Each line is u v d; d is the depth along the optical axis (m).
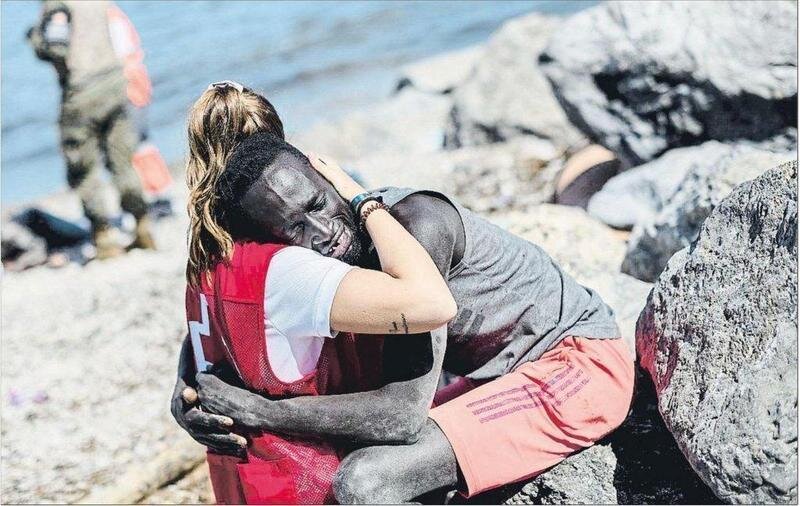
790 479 2.78
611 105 5.93
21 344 6.63
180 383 3.54
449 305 2.97
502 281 3.39
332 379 3.20
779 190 3.29
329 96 15.51
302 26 20.06
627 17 5.83
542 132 9.26
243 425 3.25
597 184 6.48
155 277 7.65
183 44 19.08
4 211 10.74
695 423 3.10
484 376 3.47
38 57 8.26
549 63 6.04
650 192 5.66
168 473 4.61
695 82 5.61
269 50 18.45
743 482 2.85
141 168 9.03
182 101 15.62
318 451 3.22
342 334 3.18
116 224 9.62
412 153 10.18
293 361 3.15
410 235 3.09
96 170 8.48
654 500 3.31
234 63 17.72
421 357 3.16
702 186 4.54
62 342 6.59
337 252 3.14
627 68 5.79
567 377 3.35
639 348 3.75
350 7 21.39
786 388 2.87
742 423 2.90
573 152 8.27
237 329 3.15
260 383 3.20
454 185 8.10
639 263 4.72
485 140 9.51
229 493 3.40
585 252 4.77
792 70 5.41
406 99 12.19
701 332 3.30
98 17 8.34
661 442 3.45
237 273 3.12
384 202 3.30
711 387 3.13
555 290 3.51
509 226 4.90
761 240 3.27
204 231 3.20
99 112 8.35
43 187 12.48
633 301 4.33
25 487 4.89
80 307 7.17
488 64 9.82
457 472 3.21
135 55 8.50
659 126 5.81
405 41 18.62
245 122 3.24
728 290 3.29
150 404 5.65
